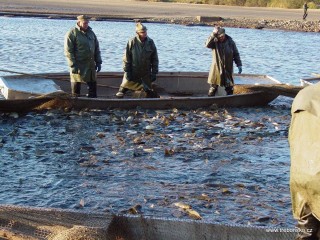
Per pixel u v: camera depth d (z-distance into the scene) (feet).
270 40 123.03
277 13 214.48
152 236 17.24
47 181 27.43
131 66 45.09
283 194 26.86
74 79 42.96
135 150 32.96
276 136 37.91
